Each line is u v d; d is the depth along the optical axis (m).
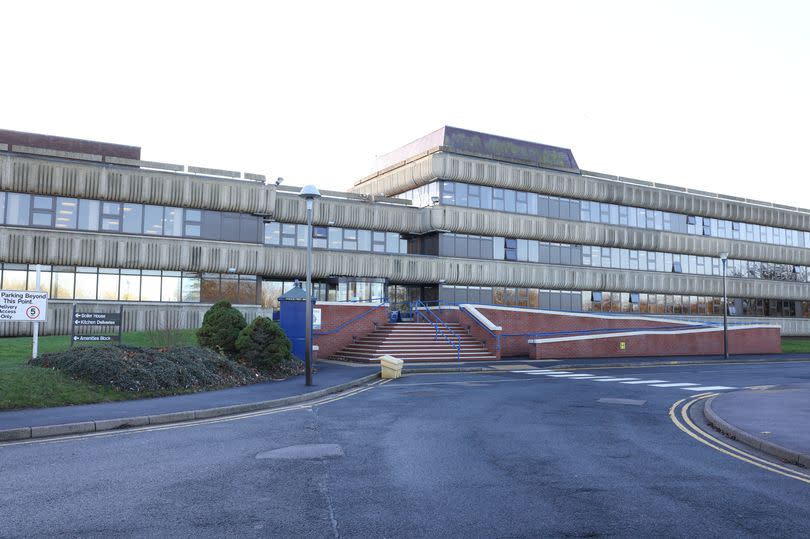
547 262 50.81
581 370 27.77
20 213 34.28
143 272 37.09
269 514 6.57
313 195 19.14
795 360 36.66
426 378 23.25
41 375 14.71
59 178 34.88
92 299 35.66
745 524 6.33
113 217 36.34
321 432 11.48
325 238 43.72
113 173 36.09
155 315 36.78
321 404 15.57
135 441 10.55
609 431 11.88
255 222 40.12
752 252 62.62
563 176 51.09
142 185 36.72
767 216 63.66
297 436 11.06
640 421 13.21
